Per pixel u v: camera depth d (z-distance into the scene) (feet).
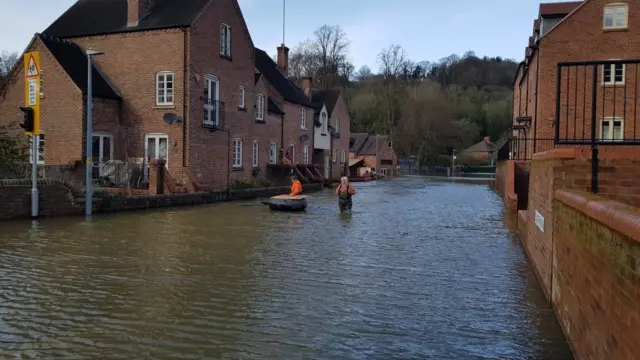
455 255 35.19
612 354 12.48
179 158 75.87
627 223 11.19
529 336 19.22
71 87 71.87
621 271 11.85
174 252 34.99
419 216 60.29
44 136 73.51
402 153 274.98
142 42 77.41
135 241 39.11
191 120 76.23
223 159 85.56
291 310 22.30
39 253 33.73
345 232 45.91
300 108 128.47
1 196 47.85
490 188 130.11
